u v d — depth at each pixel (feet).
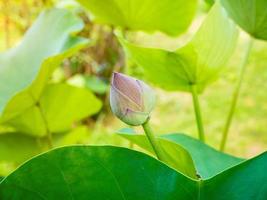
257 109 15.38
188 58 3.83
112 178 2.98
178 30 5.04
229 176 2.95
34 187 2.96
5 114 4.79
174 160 3.50
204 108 15.80
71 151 2.94
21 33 11.13
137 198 2.99
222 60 4.06
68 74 13.74
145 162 2.96
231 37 3.99
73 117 5.39
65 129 5.47
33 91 4.73
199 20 18.81
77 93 5.16
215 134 14.46
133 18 4.89
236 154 13.61
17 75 5.39
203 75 4.04
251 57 17.94
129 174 2.97
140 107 3.17
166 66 3.98
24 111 4.94
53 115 5.20
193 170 3.47
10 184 2.94
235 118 15.11
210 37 3.74
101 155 2.95
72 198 3.00
